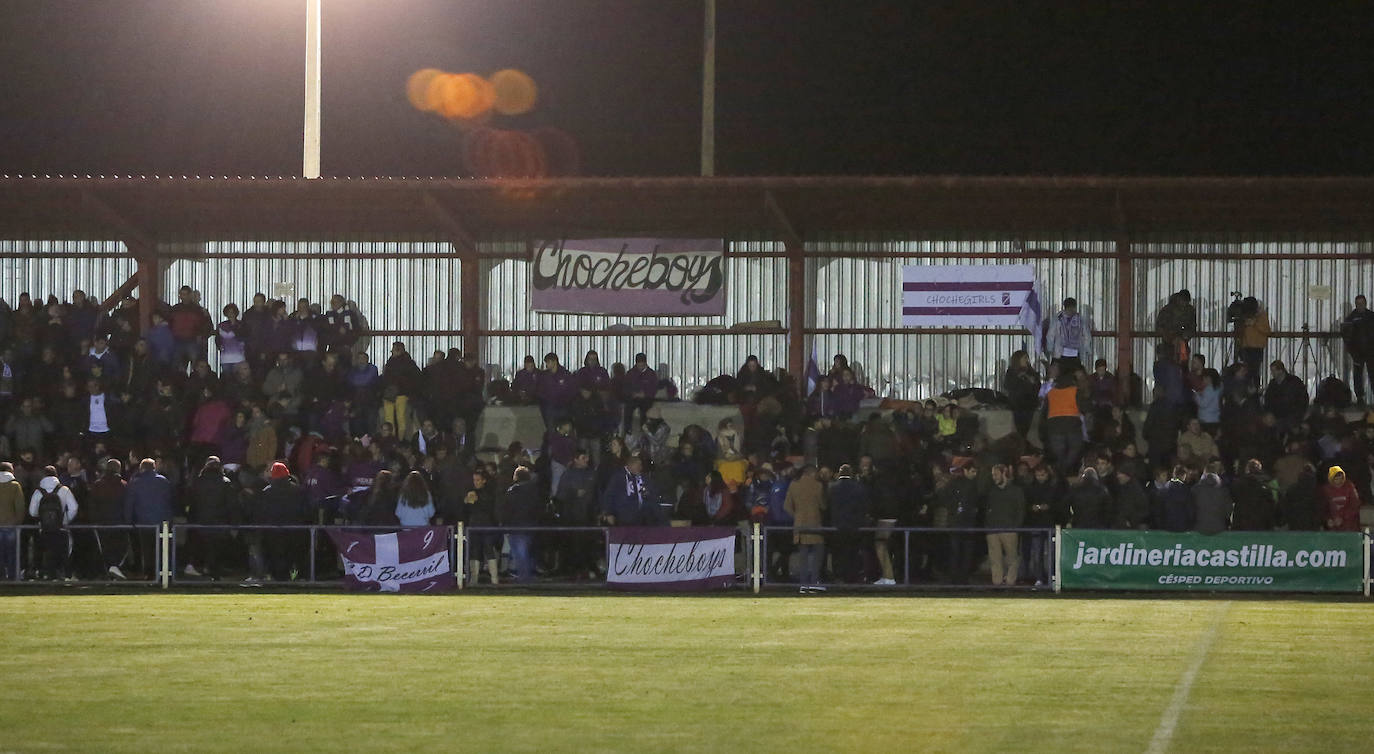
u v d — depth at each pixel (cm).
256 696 2941
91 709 2797
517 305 6775
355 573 5150
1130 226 6588
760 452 5816
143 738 2528
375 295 6806
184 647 3647
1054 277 6669
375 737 2539
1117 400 6350
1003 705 2844
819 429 5825
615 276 6744
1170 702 2881
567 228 6756
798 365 6675
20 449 5975
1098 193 6062
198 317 6419
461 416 6209
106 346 6203
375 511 5378
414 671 3256
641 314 6744
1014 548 5228
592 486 5491
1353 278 6638
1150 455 5962
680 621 4216
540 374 6372
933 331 6681
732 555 5175
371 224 6694
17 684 3084
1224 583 5059
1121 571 5094
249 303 6781
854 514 5191
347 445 5800
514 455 5631
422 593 5103
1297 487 5375
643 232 6744
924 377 6694
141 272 6706
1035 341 6638
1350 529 5353
